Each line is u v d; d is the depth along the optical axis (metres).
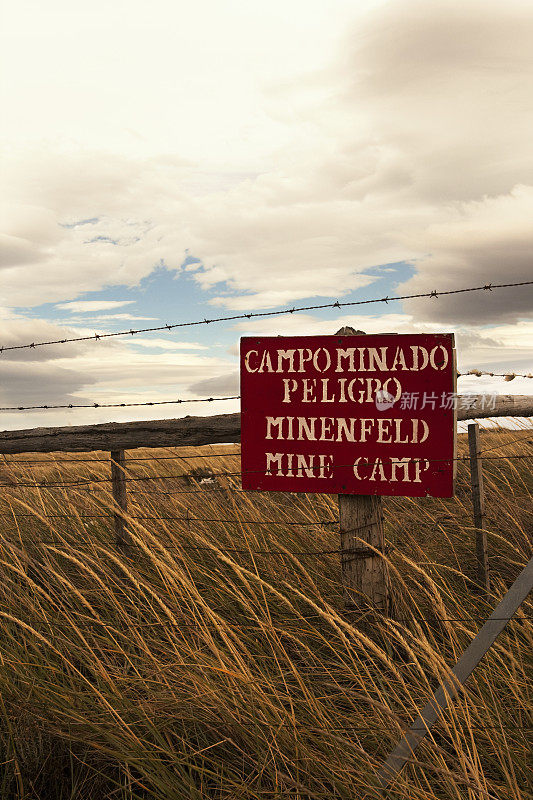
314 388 4.09
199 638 3.39
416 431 3.87
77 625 3.72
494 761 2.47
